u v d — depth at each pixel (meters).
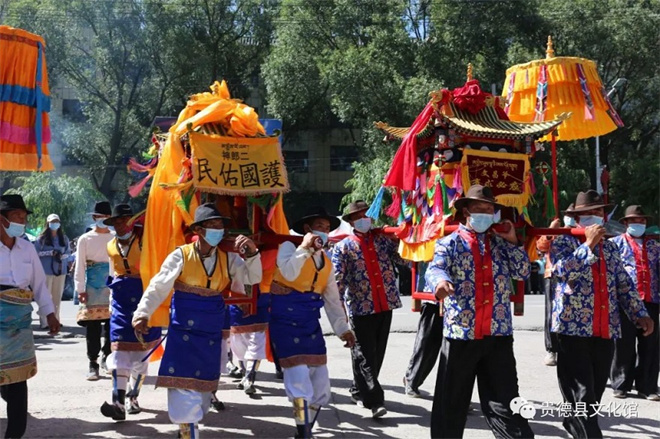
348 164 38.22
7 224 5.77
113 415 6.59
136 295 6.86
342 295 7.16
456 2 26.97
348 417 6.99
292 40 30.25
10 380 5.52
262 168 6.44
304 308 6.08
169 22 29.27
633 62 26.81
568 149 27.44
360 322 7.06
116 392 6.64
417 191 6.98
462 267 5.36
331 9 29.84
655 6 27.14
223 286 5.62
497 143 6.65
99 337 8.61
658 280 7.86
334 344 11.27
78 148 31.89
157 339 6.89
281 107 30.30
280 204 6.92
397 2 28.39
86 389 8.07
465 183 6.34
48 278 12.59
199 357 5.46
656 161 26.47
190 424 5.45
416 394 7.70
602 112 8.32
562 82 7.65
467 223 5.52
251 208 6.61
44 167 6.40
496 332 5.30
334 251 7.21
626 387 7.90
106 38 29.42
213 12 31.44
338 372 9.12
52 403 7.42
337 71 26.50
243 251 5.56
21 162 6.31
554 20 26.62
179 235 6.52
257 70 33.69
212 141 6.34
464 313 5.31
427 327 7.54
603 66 27.27
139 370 6.91
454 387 5.38
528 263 5.50
